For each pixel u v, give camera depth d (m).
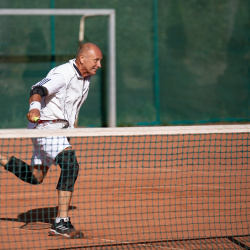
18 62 64.94
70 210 22.42
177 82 68.62
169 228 19.55
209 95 69.44
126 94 67.44
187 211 22.19
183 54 68.62
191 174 30.86
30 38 65.12
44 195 25.83
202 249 16.97
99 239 18.09
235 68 70.06
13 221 20.67
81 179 29.86
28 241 17.83
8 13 59.88
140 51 67.69
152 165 34.16
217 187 27.17
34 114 16.53
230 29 69.75
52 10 61.06
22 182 29.12
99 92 66.62
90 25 66.50
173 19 68.31
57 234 18.25
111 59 62.84
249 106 70.50
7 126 64.62
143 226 19.80
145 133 17.02
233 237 18.44
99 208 22.75
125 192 26.19
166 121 68.50
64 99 18.27
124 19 67.19
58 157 18.25
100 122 66.69
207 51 69.25
